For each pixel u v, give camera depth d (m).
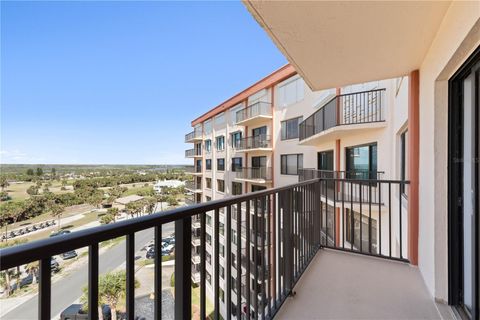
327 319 1.74
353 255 2.87
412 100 2.63
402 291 2.10
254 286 1.68
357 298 1.99
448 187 1.91
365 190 6.90
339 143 8.26
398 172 5.33
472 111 1.60
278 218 1.98
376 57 2.31
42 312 0.63
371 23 1.76
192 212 1.11
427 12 1.62
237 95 15.21
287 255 2.03
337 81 3.01
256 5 1.59
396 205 5.45
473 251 1.58
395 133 5.42
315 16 1.69
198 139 21.78
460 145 1.83
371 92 6.61
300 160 11.12
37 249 0.60
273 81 12.23
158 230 0.95
